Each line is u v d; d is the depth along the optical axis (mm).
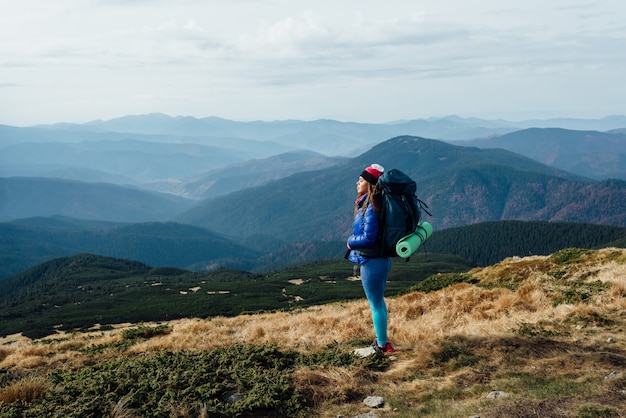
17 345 16828
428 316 12969
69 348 13922
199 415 6168
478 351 7695
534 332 8773
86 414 6293
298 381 7074
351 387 6832
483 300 13438
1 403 6859
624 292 11852
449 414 5512
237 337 12789
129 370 7941
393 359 7953
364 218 7219
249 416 6266
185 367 7941
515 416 5160
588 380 6047
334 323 13227
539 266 20438
